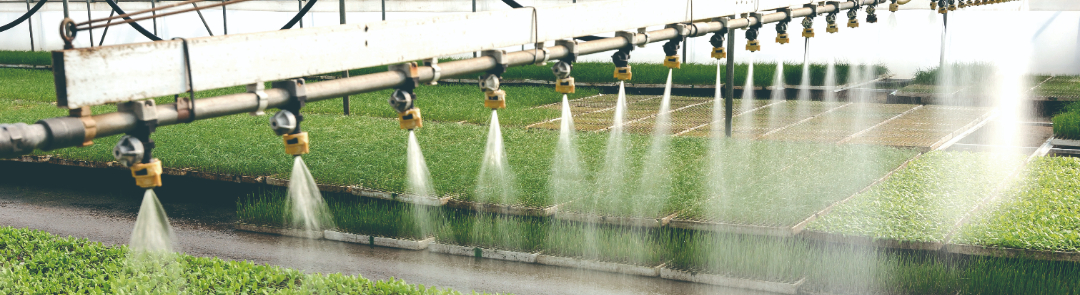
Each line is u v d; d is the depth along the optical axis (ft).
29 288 24.76
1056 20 86.48
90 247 29.01
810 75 78.23
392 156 44.68
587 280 28.96
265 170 40.78
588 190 36.19
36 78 93.56
